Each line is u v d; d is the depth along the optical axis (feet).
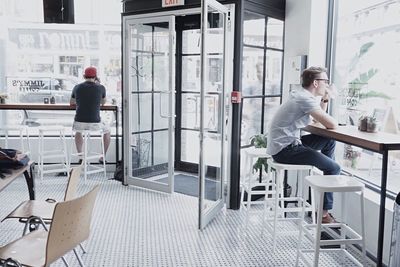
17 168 9.89
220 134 14.53
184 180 19.33
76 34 20.15
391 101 12.03
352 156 13.89
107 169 20.74
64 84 20.52
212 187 14.78
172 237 12.37
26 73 20.22
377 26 12.66
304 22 14.93
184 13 15.46
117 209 14.85
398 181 11.84
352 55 13.99
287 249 11.55
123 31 17.31
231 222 13.71
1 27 19.71
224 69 14.20
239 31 14.19
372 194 11.57
